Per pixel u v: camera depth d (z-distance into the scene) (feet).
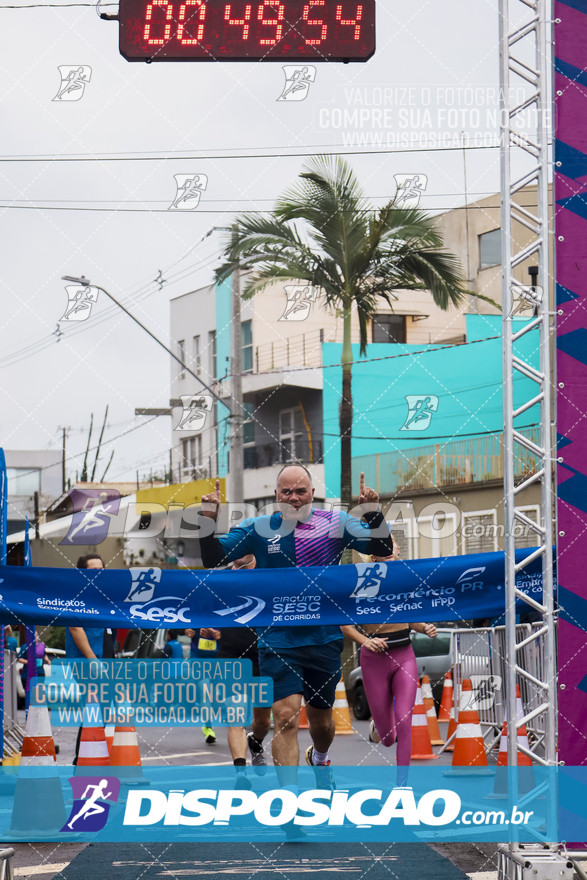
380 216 94.07
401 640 29.84
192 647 44.52
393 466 112.47
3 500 36.09
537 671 33.68
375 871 22.38
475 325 115.65
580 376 23.29
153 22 30.09
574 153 23.41
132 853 24.49
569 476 23.18
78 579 27.99
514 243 120.37
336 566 28.04
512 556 22.80
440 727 55.88
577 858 22.47
